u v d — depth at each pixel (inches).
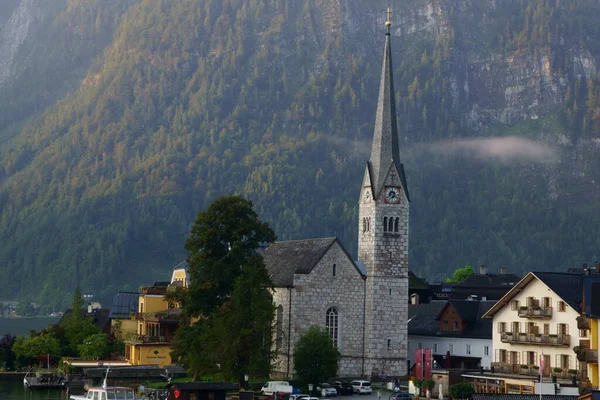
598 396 5880.9
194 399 7465.6
